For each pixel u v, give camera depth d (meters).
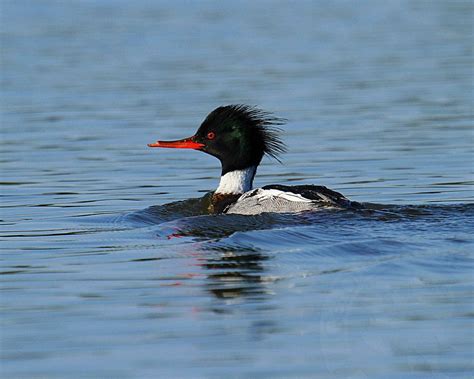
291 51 37.34
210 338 10.02
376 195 17.80
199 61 35.28
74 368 9.34
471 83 29.98
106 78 31.97
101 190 18.69
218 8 50.16
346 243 13.17
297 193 15.38
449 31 41.78
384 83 30.42
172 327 10.37
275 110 26.58
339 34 41.75
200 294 11.45
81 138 23.59
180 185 19.19
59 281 12.22
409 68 33.09
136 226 15.34
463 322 10.28
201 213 16.33
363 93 28.86
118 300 11.33
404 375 9.12
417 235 13.45
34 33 42.03
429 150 21.58
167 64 34.66
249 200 15.68
